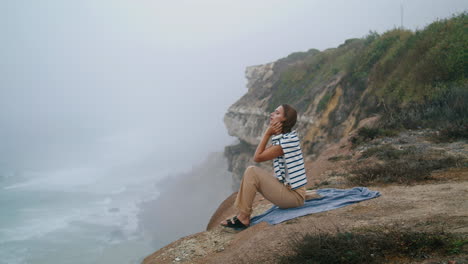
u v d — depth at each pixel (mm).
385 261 2346
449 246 2320
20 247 28656
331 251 2537
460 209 3174
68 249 28188
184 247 3734
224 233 4004
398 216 3225
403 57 15570
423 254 2324
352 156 8203
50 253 27344
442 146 7379
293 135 3742
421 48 14250
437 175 5133
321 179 6562
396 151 7359
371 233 2826
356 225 3127
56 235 31672
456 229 2604
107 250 27906
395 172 5398
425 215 3121
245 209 3949
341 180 5988
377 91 15969
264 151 3734
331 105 20828
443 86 11305
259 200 5652
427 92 11703
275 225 3604
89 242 29734
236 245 3482
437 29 14367
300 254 2662
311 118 22281
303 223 3438
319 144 19734
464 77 11211
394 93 13891
